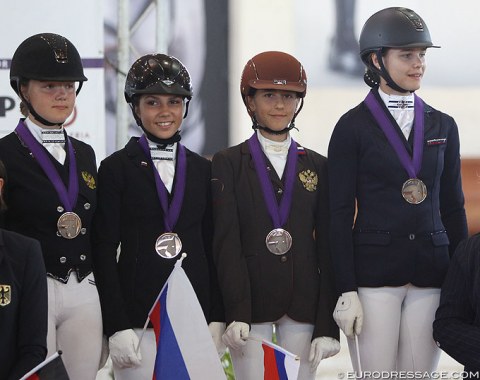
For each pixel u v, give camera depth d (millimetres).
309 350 11922
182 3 21391
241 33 21984
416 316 11891
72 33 15523
